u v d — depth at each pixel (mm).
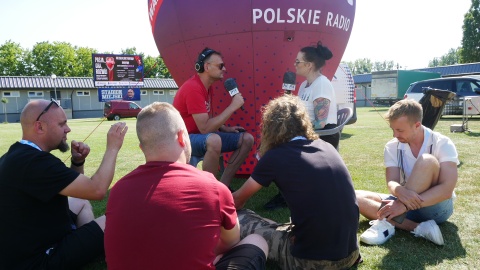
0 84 33969
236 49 3504
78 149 2436
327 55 3080
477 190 3471
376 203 2611
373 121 13023
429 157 2270
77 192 1895
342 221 1780
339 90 8297
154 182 1377
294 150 1896
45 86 35562
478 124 10156
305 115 2021
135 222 1311
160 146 1478
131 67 31422
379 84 27719
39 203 1856
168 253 1290
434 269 2033
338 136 3121
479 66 31078
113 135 2125
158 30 3873
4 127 18391
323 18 3512
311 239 1796
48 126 1951
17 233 1812
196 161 3049
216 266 1589
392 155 2553
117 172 5172
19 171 1786
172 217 1307
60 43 59250
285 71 3582
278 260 1981
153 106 1546
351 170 4645
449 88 13828
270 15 3373
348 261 1862
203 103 3027
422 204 2240
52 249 1920
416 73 27125
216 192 1426
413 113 2332
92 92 37844
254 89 3645
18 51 58031
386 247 2320
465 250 2246
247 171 4047
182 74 3938
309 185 1791
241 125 3814
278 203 3174
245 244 1695
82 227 2039
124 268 1315
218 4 3393
